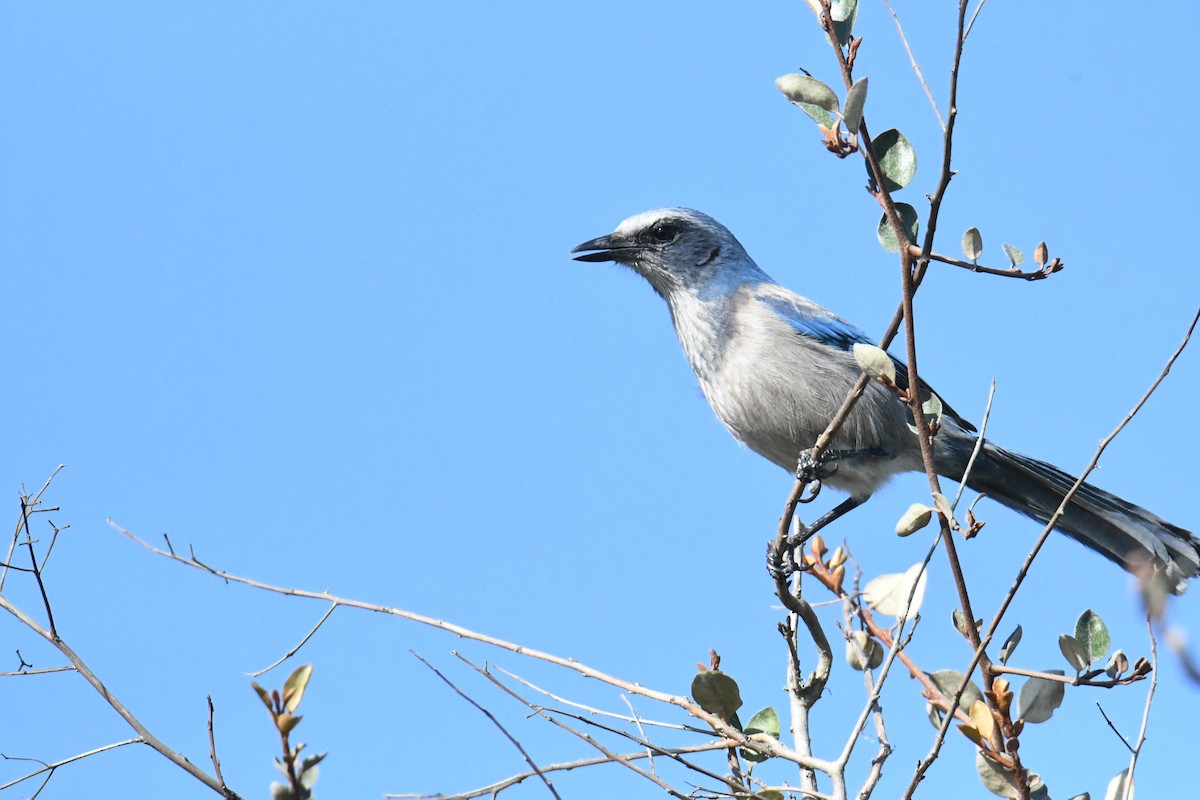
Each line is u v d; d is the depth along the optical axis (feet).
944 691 30.37
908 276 29.22
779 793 30.32
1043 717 28.43
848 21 29.40
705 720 32.42
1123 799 27.58
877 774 30.86
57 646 32.37
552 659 33.01
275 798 23.30
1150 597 27.37
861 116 28.81
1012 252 29.17
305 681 23.85
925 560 31.63
